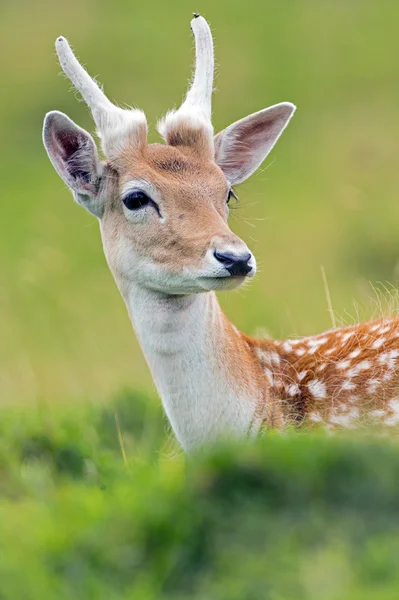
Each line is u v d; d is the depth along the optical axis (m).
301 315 22.22
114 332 23.27
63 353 21.77
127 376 18.28
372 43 47.94
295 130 39.88
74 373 19.45
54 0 54.16
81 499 9.13
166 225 10.46
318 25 50.06
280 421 10.77
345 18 50.81
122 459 12.48
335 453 8.58
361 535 8.03
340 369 10.89
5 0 53.78
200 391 10.53
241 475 8.56
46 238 32.22
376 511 8.28
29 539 8.48
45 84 45.09
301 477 8.48
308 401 10.86
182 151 11.04
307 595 7.45
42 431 12.65
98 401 15.16
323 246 29.20
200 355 10.52
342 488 8.41
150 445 13.26
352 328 11.43
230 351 10.66
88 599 7.79
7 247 32.53
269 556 7.86
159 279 10.44
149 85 44.56
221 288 10.09
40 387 17.61
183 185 10.63
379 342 11.00
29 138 41.94
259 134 11.86
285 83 44.34
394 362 10.78
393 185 33.53
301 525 8.16
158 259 10.45
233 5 53.03
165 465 10.09
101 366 19.47
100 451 12.62
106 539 8.30
